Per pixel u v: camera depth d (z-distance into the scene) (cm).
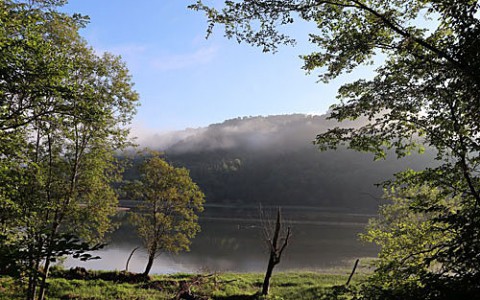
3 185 727
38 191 1256
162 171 2516
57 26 1195
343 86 773
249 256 4178
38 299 1353
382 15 709
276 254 2011
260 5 661
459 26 554
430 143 740
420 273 632
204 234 6072
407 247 888
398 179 848
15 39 632
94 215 1499
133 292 1917
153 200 2459
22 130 942
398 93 695
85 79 1369
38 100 745
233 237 5756
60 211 1356
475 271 494
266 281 2000
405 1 712
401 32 678
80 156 1514
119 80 1473
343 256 4203
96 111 776
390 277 698
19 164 818
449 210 699
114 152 1622
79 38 1309
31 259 495
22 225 843
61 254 502
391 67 738
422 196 829
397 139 774
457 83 581
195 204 2539
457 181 734
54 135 1404
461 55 546
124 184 2533
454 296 478
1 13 640
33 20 705
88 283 2008
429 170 768
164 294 1912
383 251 993
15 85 652
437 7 589
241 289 2175
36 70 638
